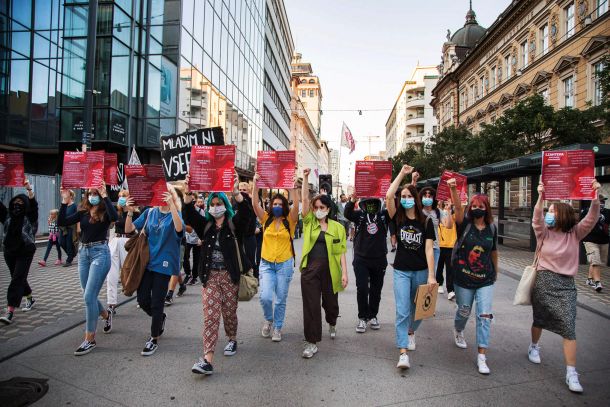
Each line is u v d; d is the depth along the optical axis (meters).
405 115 76.94
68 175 4.90
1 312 6.06
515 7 27.66
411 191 4.50
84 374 4.03
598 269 8.26
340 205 15.17
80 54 17.55
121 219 6.14
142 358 4.45
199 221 4.46
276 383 3.88
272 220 5.13
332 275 4.92
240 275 4.53
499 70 31.81
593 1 20.31
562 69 22.59
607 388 3.83
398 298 4.45
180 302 6.95
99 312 5.18
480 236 4.44
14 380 3.87
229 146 4.45
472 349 4.86
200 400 3.53
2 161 5.88
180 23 18.31
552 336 5.36
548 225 4.20
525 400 3.58
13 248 5.63
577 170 4.14
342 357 4.56
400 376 4.06
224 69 23.88
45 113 20.81
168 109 18.44
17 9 20.11
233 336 4.62
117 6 17.23
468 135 28.59
